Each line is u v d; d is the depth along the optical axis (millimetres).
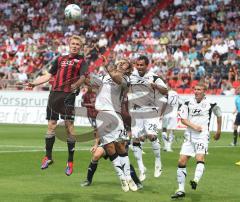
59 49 78812
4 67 78438
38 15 93375
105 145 22875
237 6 81750
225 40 73500
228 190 24891
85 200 21984
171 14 85625
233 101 60688
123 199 22375
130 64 23719
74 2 92688
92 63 72812
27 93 68875
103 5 91062
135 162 34250
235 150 42844
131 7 89000
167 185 26047
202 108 23391
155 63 70500
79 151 39094
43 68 74750
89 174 25266
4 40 89188
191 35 78125
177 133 57062
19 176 27875
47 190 24062
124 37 84188
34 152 37844
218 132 24328
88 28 87312
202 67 68250
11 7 96562
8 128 61250
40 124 67625
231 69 65875
